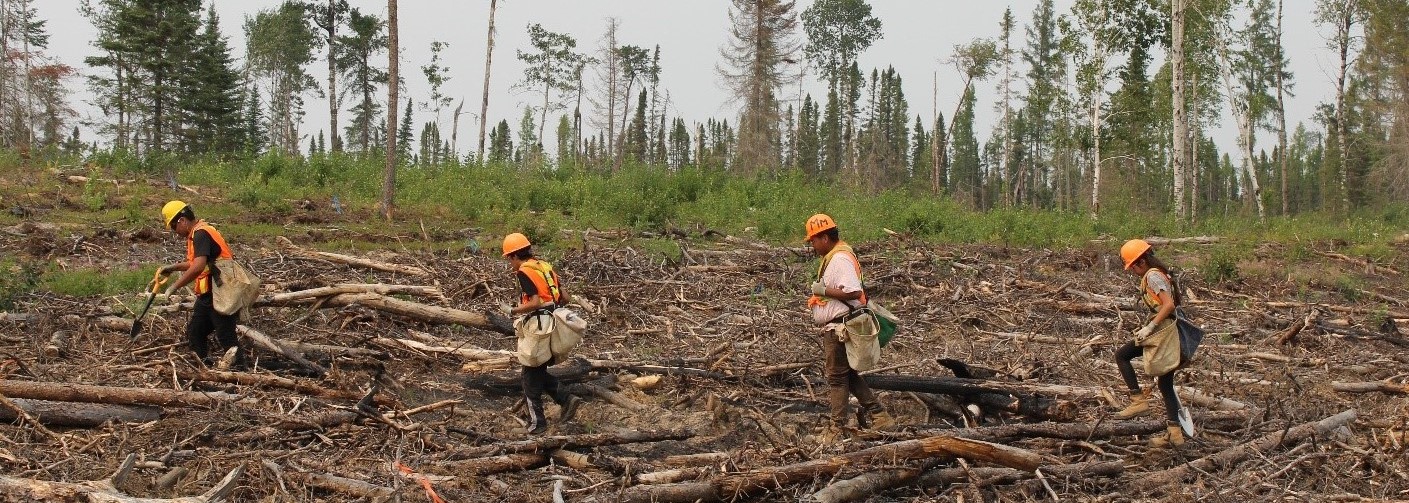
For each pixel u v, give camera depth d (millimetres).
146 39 37188
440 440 6191
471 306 10117
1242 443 6434
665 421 7020
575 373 7383
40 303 8977
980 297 11828
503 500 5160
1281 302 12086
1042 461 5820
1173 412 6312
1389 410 7461
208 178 20922
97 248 12867
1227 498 5477
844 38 61562
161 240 13859
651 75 59438
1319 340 10070
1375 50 35531
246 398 6461
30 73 41781
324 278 10844
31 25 42312
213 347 7699
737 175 27219
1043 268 14633
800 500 5125
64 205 16625
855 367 6312
